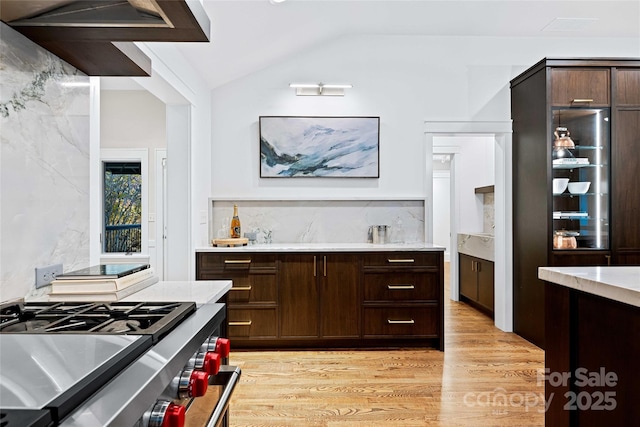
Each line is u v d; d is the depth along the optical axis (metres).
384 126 3.89
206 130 3.66
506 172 3.84
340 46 3.87
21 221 1.32
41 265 1.42
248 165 3.85
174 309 1.17
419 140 3.89
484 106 3.89
